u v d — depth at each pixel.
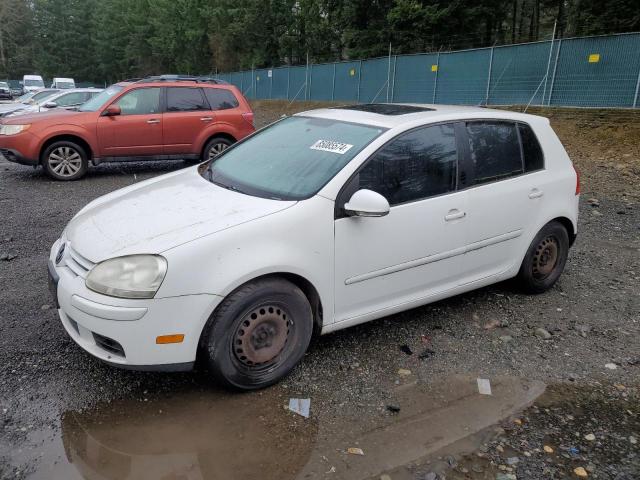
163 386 3.24
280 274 3.18
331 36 35.72
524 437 2.90
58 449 2.68
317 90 30.11
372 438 2.85
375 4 29.09
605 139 13.30
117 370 3.36
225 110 10.62
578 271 5.47
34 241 5.98
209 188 3.67
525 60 17.73
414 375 3.46
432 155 3.81
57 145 9.53
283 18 38.38
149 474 2.54
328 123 4.05
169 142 10.18
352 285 3.46
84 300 2.89
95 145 9.68
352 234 3.38
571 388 3.39
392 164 3.60
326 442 2.80
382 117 3.93
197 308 2.89
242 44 41.59
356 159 3.46
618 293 4.91
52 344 3.63
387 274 3.61
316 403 3.13
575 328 4.20
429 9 26.17
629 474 2.64
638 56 14.55
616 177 10.34
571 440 2.89
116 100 9.86
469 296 4.75
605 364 3.70
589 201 8.58
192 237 2.94
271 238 3.09
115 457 2.64
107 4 63.59
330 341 3.85
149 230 3.08
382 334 3.98
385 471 2.61
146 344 2.86
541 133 4.64
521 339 4.00
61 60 70.69
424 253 3.76
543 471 2.65
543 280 4.77
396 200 3.59
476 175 4.06
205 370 3.43
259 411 3.04
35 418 2.89
